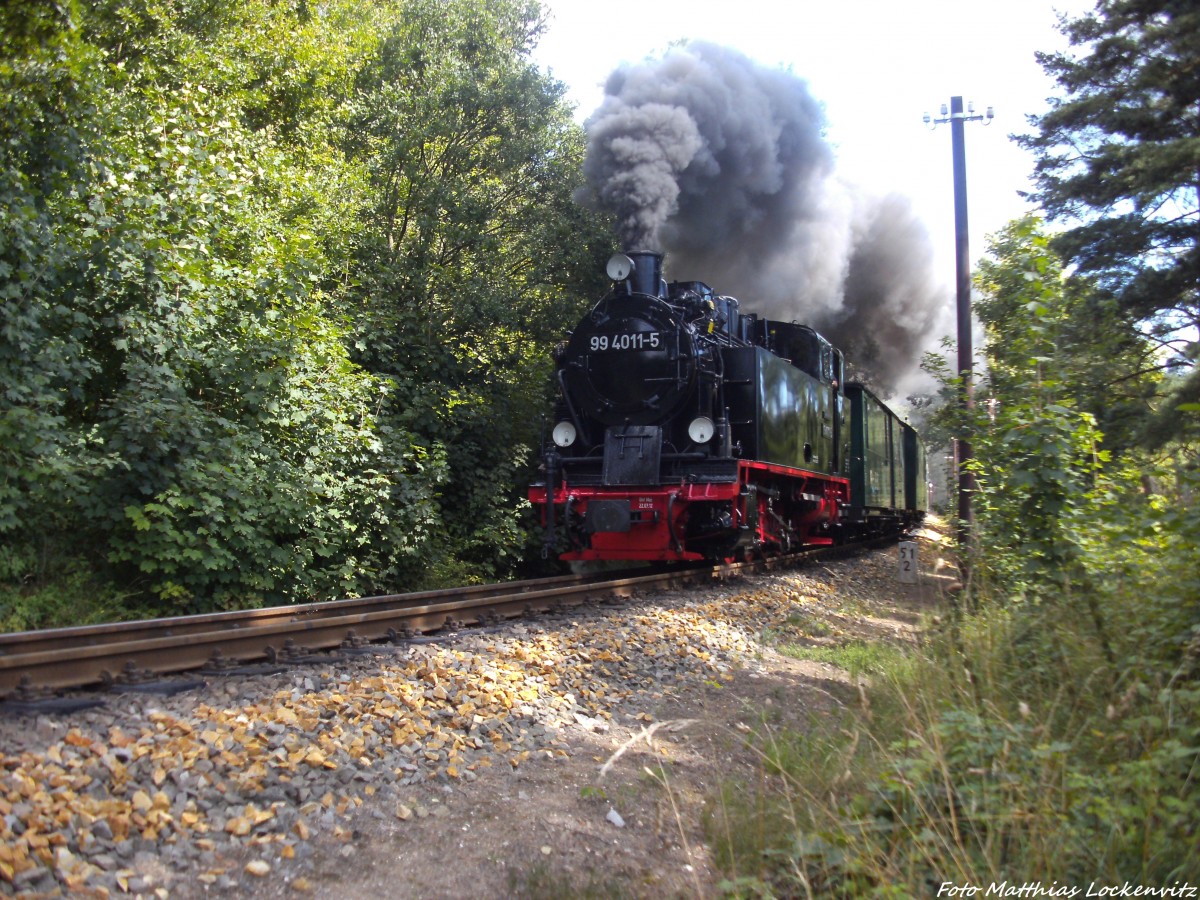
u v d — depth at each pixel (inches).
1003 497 283.0
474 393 542.0
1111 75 657.6
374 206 613.9
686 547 487.5
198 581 316.2
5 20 277.1
